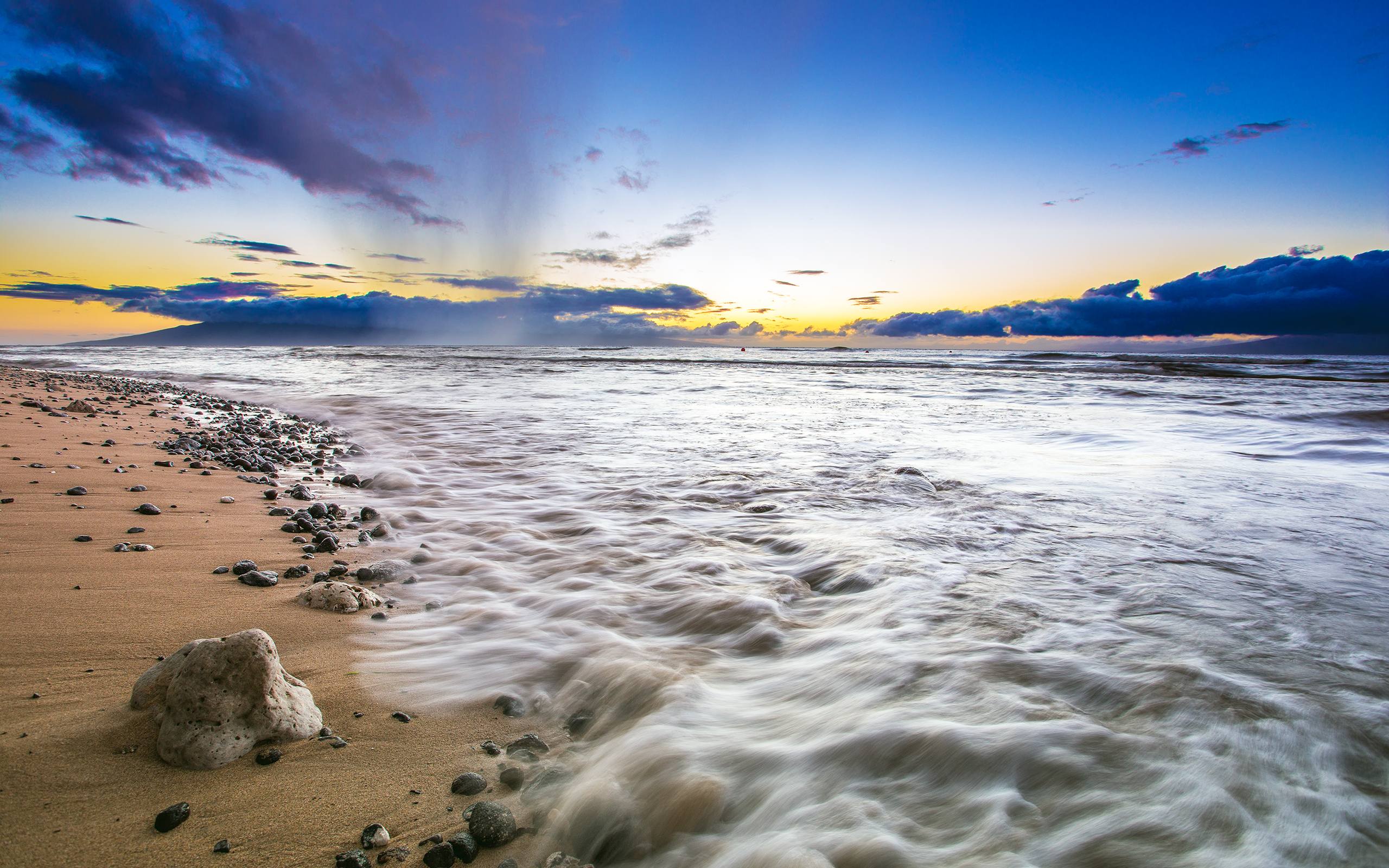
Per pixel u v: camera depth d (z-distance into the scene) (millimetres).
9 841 1750
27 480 6410
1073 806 2010
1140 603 3822
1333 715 2527
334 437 11992
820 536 5328
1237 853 1807
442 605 3834
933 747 2309
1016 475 8195
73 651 2834
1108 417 15367
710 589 4090
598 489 7344
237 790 2078
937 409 17469
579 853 1943
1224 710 2561
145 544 4539
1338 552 4926
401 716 2617
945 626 3482
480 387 25031
